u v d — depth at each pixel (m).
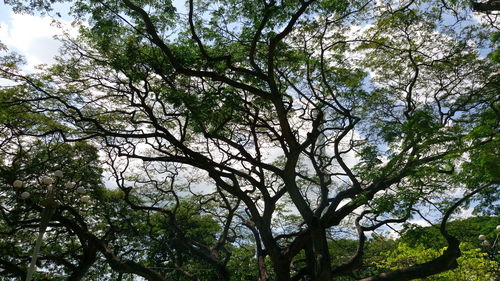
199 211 27.14
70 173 25.61
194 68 17.23
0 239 26.02
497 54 16.44
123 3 16.30
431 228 18.66
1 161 24.45
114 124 22.25
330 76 20.27
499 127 14.89
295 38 18.83
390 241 27.14
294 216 27.06
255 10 16.55
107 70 20.11
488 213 18.83
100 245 20.44
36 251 15.69
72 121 21.28
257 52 18.16
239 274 29.77
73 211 21.80
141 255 28.98
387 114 20.92
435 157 15.21
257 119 18.67
